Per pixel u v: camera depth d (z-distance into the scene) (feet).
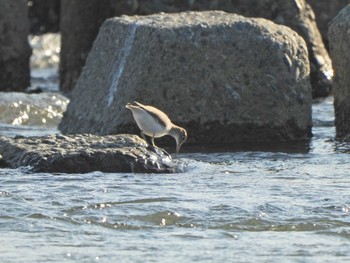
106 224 35.12
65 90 77.25
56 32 104.42
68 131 56.95
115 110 53.16
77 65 75.97
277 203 37.35
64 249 32.32
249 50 53.52
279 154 49.57
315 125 59.16
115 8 72.79
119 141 45.27
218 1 70.44
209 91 53.06
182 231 34.45
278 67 53.67
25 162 43.52
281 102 53.62
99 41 58.18
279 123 53.57
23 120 60.85
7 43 76.74
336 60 54.34
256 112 53.36
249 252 32.07
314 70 70.13
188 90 52.90
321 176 42.91
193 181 41.50
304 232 34.40
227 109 53.11
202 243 33.04
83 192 39.04
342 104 54.19
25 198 37.88
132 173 43.14
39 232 34.14
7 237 33.55
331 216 35.86
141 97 52.49
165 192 39.14
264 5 70.18
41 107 61.93
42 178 41.50
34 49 101.19
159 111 49.01
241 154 49.67
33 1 103.24
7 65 76.79
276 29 54.44
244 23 53.93
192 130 53.01
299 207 36.88
